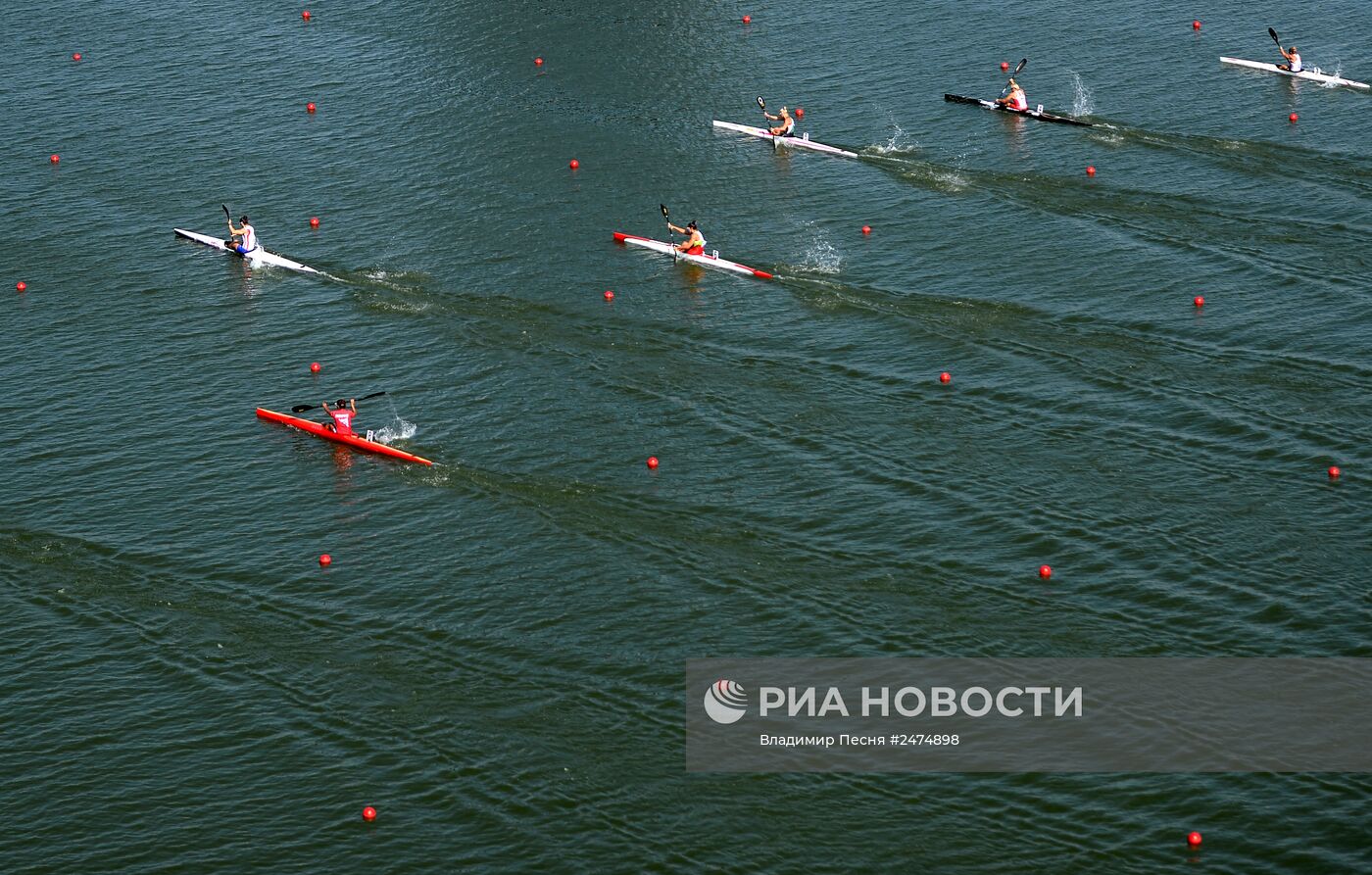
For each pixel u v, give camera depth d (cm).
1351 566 7550
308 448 8875
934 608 7406
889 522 8031
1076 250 10800
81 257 11219
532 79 14162
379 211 11806
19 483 8594
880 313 10094
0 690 7050
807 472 8462
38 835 6231
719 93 13775
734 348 9756
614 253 11044
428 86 14062
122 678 7119
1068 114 13050
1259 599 7350
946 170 12125
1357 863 5884
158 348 9988
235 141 13062
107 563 7931
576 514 8169
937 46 14700
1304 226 10981
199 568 7875
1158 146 12381
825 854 6044
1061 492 8219
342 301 10488
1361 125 12600
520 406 9181
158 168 12619
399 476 8556
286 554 7962
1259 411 8862
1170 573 7562
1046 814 6206
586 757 6556
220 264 11075
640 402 9181
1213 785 6303
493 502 8300
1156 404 8988
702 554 7838
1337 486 8181
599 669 7069
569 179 12244
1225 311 9931
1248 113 12950
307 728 6775
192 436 9012
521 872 5988
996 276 10500
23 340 10106
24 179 12444
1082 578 7556
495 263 10956
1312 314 9838
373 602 7575
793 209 11638
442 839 6162
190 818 6300
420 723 6775
